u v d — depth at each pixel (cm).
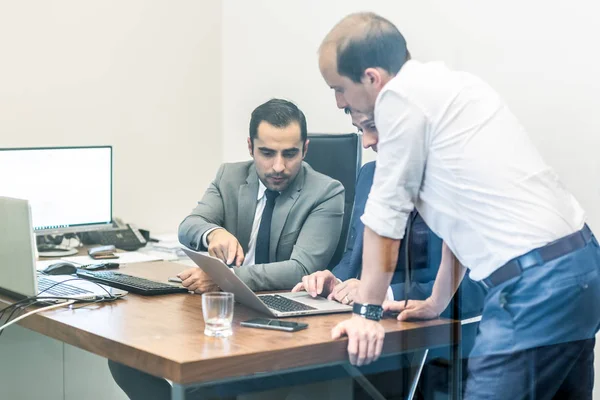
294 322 198
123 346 184
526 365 200
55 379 293
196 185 406
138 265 292
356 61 211
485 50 230
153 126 390
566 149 208
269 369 179
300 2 338
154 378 227
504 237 198
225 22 395
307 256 254
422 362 201
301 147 267
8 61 346
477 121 200
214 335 190
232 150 404
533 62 221
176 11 391
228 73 398
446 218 201
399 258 201
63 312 217
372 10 262
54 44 358
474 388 203
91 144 372
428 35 240
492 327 203
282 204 269
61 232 335
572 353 201
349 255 235
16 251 230
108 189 348
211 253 258
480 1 232
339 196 261
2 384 285
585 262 199
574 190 205
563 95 214
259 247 270
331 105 323
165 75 391
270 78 363
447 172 199
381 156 202
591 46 211
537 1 221
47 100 357
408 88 199
